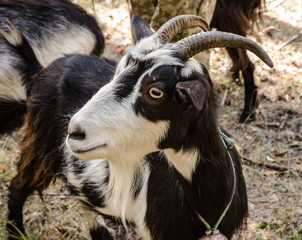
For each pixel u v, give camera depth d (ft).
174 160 7.96
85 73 10.11
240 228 9.76
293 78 18.86
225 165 8.00
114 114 7.15
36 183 11.48
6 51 12.37
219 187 8.04
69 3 14.70
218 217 8.31
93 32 14.78
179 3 11.14
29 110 10.94
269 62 7.41
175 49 7.25
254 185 13.83
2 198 13.51
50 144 10.61
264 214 12.75
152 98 7.09
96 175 9.78
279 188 13.62
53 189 13.87
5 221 11.91
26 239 11.97
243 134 16.01
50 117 10.41
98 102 7.18
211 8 12.23
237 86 18.45
